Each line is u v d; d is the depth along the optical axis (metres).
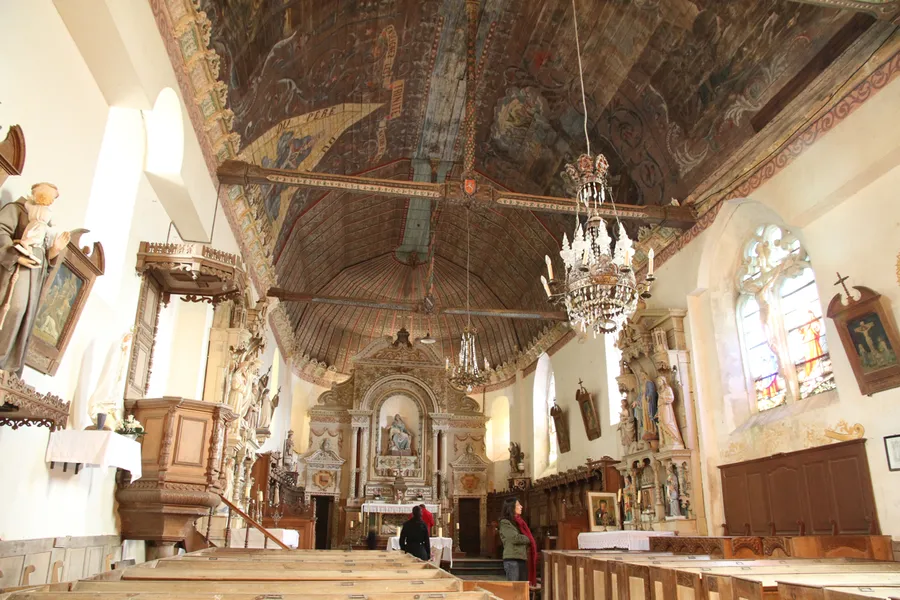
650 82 14.86
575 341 22.88
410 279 29.06
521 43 16.34
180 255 9.77
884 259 9.95
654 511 14.94
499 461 27.75
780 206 12.23
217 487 9.73
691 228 15.17
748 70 12.66
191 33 9.60
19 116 6.21
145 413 9.55
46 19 6.67
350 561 7.65
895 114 9.79
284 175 12.88
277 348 22.50
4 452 6.29
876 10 9.23
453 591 4.61
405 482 25.84
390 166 21.81
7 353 5.47
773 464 12.18
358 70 16.19
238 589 4.59
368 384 26.91
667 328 15.47
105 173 9.66
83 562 8.12
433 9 15.35
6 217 5.42
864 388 10.09
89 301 8.12
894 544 9.29
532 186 20.97
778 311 13.13
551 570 10.68
